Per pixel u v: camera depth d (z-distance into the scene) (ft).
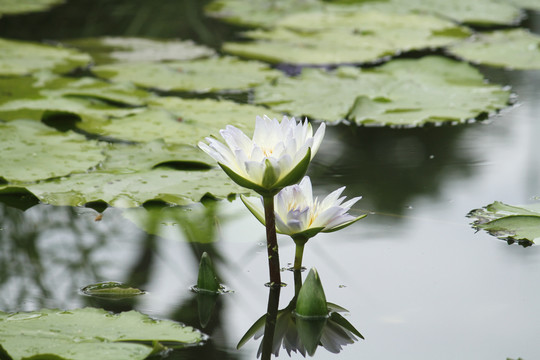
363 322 11.75
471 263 12.09
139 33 19.57
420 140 13.32
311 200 12.00
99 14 21.72
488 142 13.24
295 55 16.80
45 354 11.41
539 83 14.99
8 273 12.01
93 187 12.58
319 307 11.78
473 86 14.32
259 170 11.74
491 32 19.34
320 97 13.82
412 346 11.63
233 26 20.70
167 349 11.58
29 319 11.66
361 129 13.50
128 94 13.84
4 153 12.86
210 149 11.81
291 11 22.36
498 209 12.43
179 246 12.23
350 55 16.76
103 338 11.57
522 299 11.86
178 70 15.55
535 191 12.62
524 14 22.40
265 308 11.83
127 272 12.04
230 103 13.73
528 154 13.06
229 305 11.84
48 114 13.35
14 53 16.44
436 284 11.95
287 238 12.32
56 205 12.42
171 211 12.50
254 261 12.12
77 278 11.99
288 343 11.64
